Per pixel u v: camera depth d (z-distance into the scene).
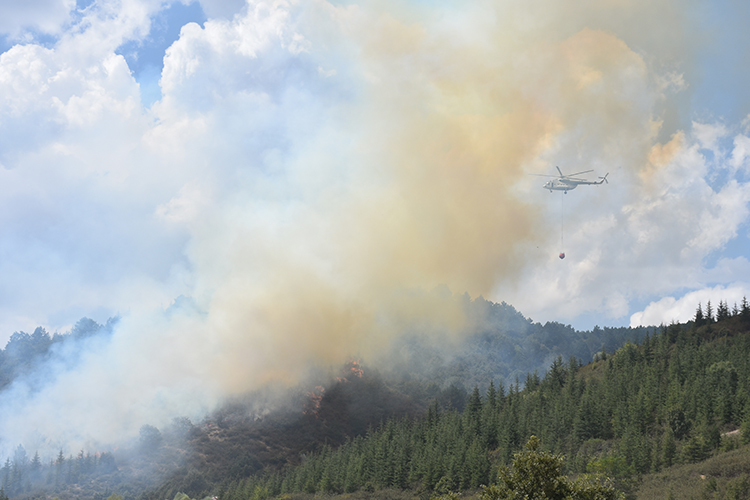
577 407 171.12
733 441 127.94
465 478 155.00
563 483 61.94
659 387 167.12
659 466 129.88
